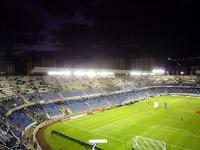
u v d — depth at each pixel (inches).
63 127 2151.8
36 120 2284.7
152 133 1927.9
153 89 4972.9
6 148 1239.5
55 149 1550.2
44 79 3294.8
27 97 2618.1
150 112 2847.0
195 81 4997.5
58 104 2837.1
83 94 3390.7
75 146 1612.9
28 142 1660.9
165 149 1545.3
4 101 2277.3
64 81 3533.5
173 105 3378.4
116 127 2139.5
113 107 3248.0
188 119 2434.8
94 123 2300.7
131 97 4047.7
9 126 1819.6
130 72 5162.4
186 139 1756.9
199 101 3796.8
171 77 5428.2
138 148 1566.2
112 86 4185.5
